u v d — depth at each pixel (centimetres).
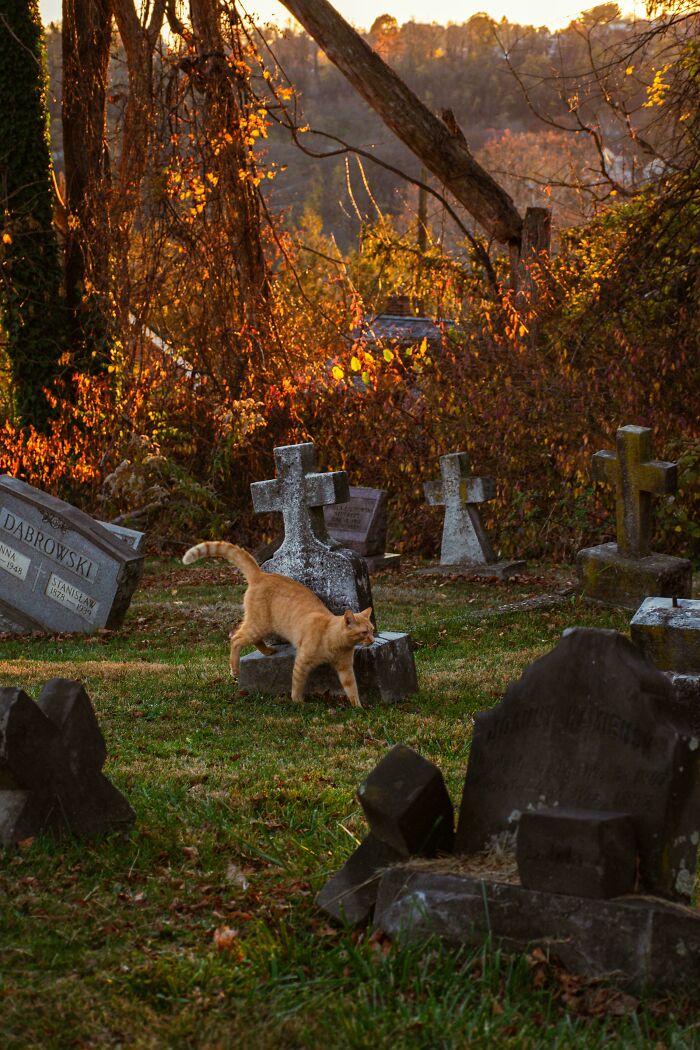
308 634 875
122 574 1263
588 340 1969
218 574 1795
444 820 447
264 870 504
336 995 386
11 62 2302
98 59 2323
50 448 2241
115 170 2280
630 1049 344
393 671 902
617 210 2220
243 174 2195
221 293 2211
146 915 447
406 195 5962
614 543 1362
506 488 1967
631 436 1275
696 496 1659
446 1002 374
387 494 1975
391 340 2214
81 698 533
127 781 633
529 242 2303
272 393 2192
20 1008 366
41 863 480
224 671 1012
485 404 2023
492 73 6091
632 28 1856
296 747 748
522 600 1427
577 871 382
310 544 967
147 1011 371
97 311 2294
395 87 2239
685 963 370
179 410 2241
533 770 428
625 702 410
